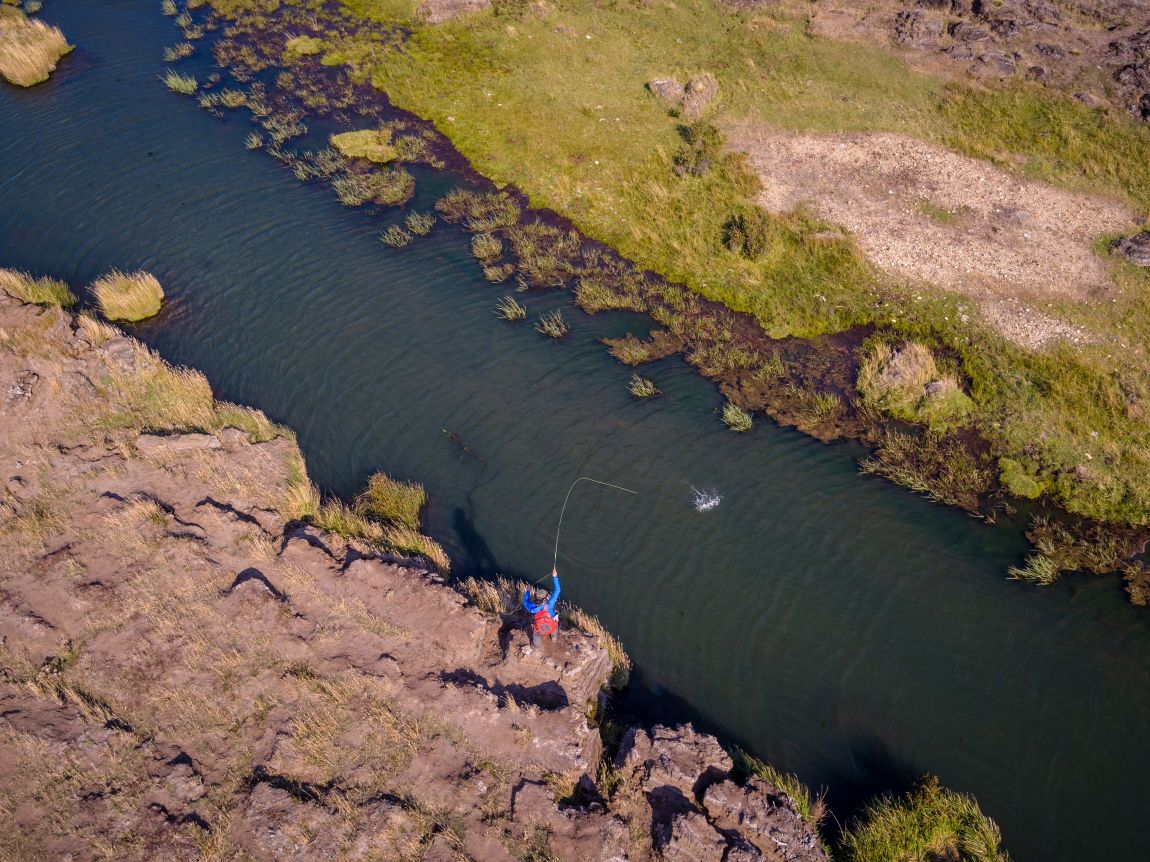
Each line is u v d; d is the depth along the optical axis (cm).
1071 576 1753
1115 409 2047
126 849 1220
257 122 3312
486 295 2523
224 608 1568
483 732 1382
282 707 1417
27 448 1892
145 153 3136
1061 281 2427
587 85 3384
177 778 1305
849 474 1983
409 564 1691
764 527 1858
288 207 2878
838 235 2627
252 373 2248
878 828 1324
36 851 1216
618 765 1373
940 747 1474
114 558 1658
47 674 1449
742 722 1509
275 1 4103
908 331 2333
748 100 3253
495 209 2848
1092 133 2972
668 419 2119
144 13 4103
